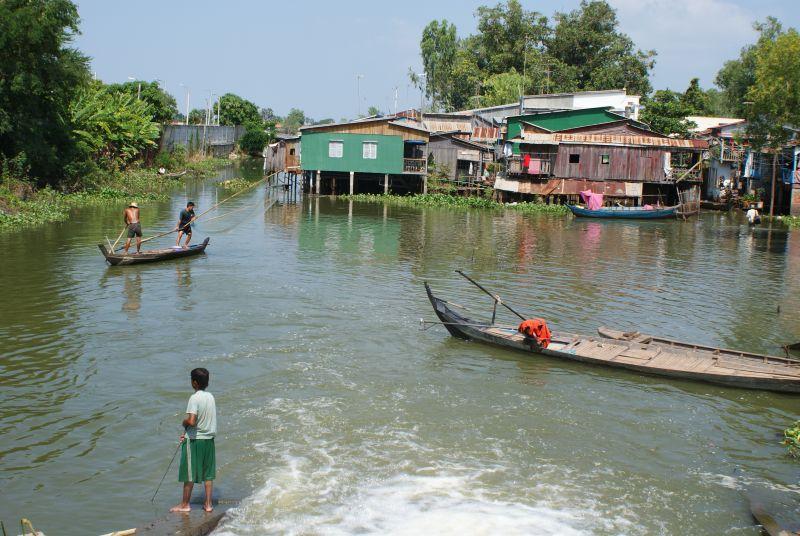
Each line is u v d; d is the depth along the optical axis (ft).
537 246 97.96
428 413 37.86
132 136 176.76
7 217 100.12
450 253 88.28
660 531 27.76
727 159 166.50
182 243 89.81
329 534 26.68
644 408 39.73
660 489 31.04
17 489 29.35
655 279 76.43
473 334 50.06
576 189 154.92
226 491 29.58
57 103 129.90
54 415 36.27
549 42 278.05
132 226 74.69
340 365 44.65
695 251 99.45
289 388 40.60
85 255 78.02
